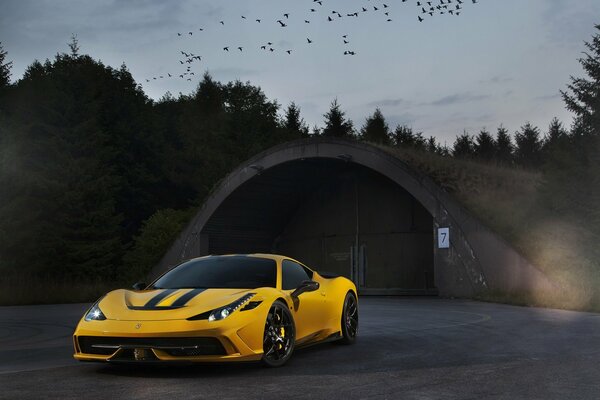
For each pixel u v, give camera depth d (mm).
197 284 7289
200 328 5996
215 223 35250
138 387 5578
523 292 21438
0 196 41594
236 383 5758
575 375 6109
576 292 18312
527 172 33719
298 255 36250
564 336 9727
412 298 25391
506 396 5113
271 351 6672
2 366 7129
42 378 6098
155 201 60750
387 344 8789
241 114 72250
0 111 48875
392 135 82000
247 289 6883
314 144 29734
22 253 41031
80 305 23297
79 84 51469
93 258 45156
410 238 30125
